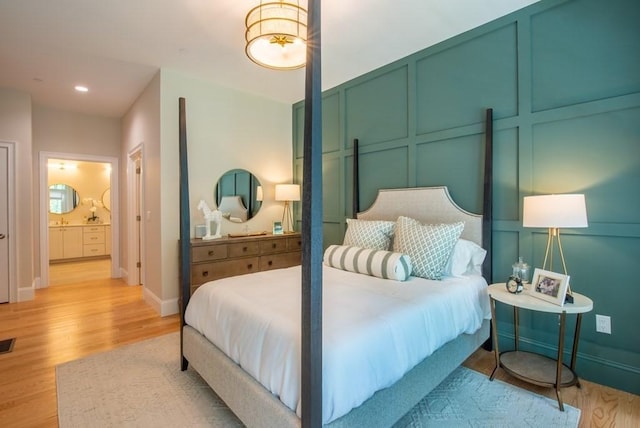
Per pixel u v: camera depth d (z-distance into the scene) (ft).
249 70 11.57
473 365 7.82
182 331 7.47
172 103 11.62
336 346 4.32
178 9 7.85
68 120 15.92
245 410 5.08
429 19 8.43
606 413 5.93
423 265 7.80
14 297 12.98
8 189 12.98
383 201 10.91
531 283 7.34
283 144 15.35
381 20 8.44
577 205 6.18
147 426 5.59
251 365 5.09
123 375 7.29
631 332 6.63
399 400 5.21
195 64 11.05
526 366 7.07
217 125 12.94
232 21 8.38
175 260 11.72
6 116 12.96
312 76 3.90
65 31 8.85
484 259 8.46
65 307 12.27
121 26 8.61
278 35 6.72
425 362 5.83
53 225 22.58
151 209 12.43
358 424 4.46
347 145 12.66
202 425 5.64
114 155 17.28
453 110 9.44
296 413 4.26
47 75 11.76
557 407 6.12
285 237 13.65
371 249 8.62
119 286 15.56
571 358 7.01
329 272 8.52
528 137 7.96
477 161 8.96
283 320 5.05
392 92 11.03
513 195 8.28
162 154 11.44
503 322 8.54
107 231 24.54
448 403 6.26
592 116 7.05
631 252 6.64
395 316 5.30
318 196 3.91
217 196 13.00
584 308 5.95
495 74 8.55
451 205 9.27
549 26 7.62
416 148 10.37
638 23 6.51
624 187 6.69
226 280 7.50
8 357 8.20
